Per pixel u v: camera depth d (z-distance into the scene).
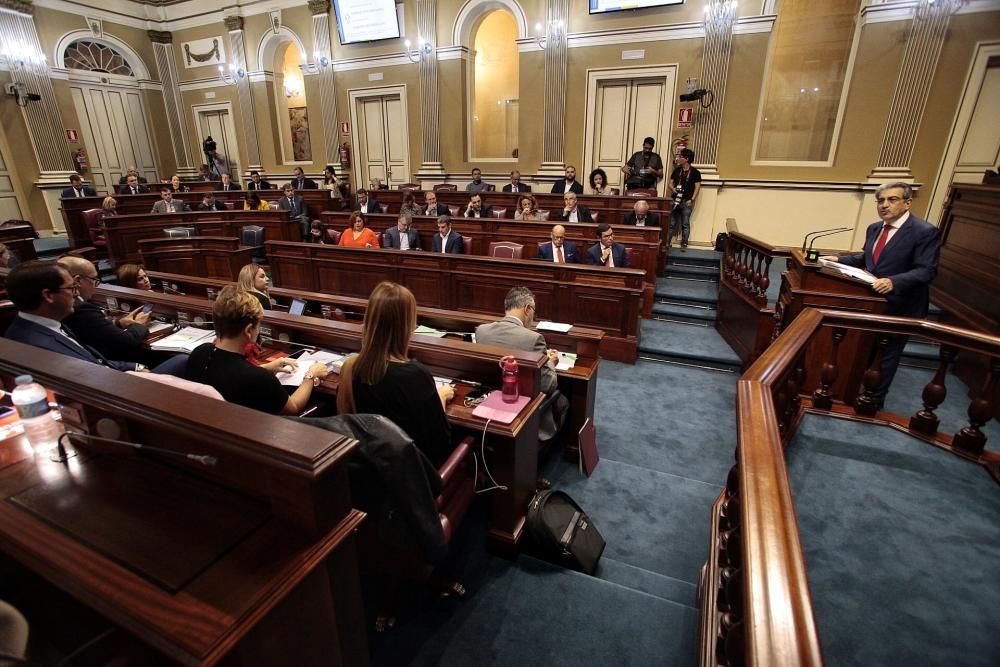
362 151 10.00
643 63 7.27
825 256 3.28
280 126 10.76
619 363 4.36
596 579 1.92
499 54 9.45
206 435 1.02
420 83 8.79
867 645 1.48
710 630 1.43
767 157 7.12
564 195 6.22
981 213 4.12
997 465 2.28
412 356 2.30
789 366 1.91
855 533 1.93
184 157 11.59
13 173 9.00
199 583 0.88
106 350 2.67
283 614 0.95
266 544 0.98
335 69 9.55
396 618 1.74
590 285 4.24
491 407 1.96
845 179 6.60
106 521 1.03
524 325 2.55
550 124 7.98
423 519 1.38
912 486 2.20
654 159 6.98
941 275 4.70
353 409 1.68
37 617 1.21
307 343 2.62
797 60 6.68
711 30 6.71
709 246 7.35
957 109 5.90
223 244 5.85
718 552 1.66
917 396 3.60
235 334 1.79
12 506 1.06
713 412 3.54
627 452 3.05
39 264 2.09
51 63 9.29
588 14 7.36
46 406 1.33
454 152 9.04
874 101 6.23
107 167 10.45
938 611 1.59
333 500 1.02
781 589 0.82
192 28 10.54
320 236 6.61
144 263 5.61
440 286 4.79
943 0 5.63
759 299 3.94
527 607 1.79
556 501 2.11
